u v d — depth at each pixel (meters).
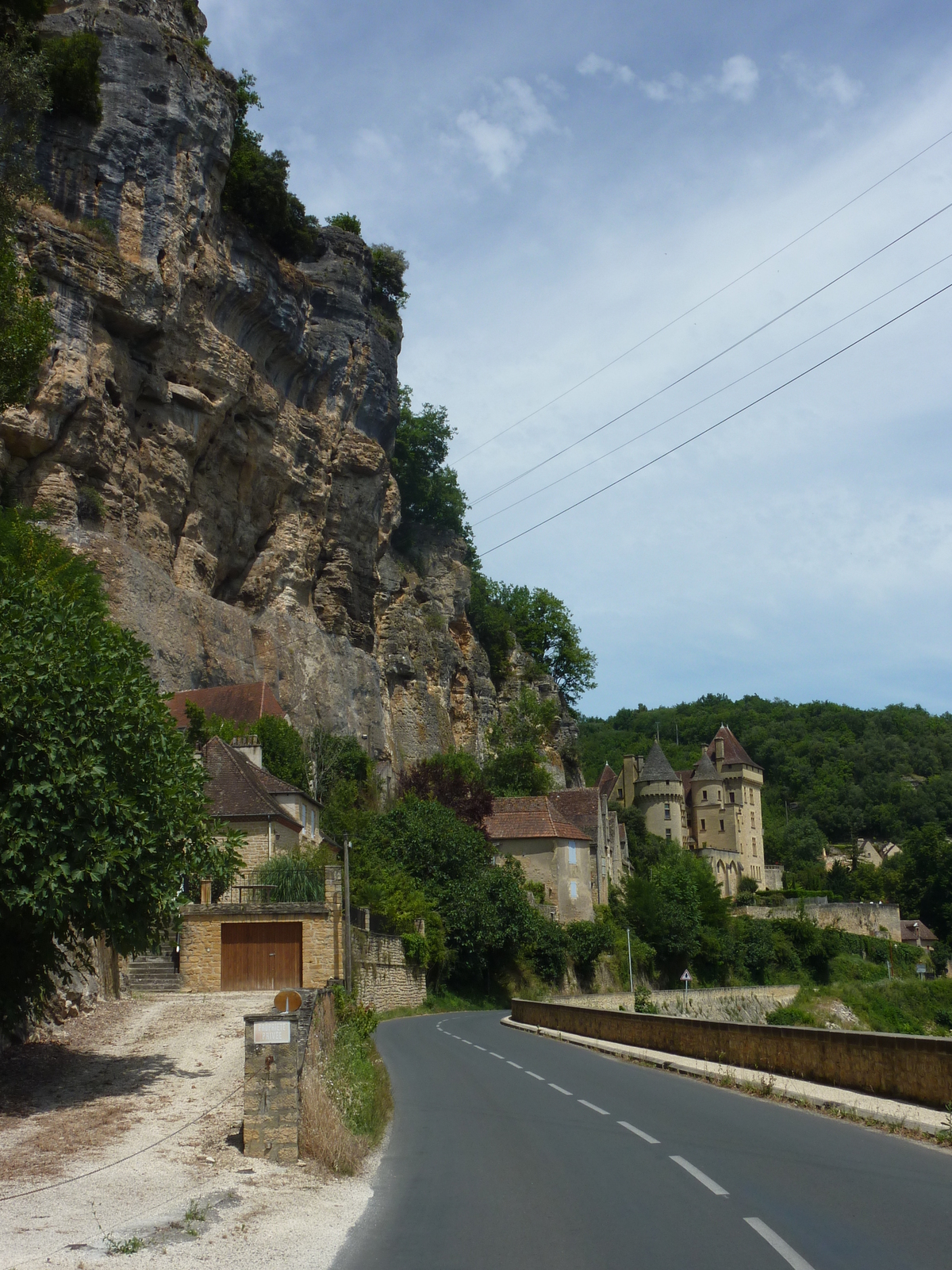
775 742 171.75
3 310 30.31
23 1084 15.15
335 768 57.00
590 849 72.00
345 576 67.75
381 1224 8.74
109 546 46.84
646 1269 7.36
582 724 195.50
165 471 51.94
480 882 51.50
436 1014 42.44
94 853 14.46
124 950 16.64
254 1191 9.74
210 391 54.69
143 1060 17.47
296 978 29.77
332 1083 13.99
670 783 107.06
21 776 14.41
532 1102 16.12
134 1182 10.05
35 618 16.03
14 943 16.00
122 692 15.81
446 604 88.38
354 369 68.31
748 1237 8.10
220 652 54.41
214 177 54.28
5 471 44.31
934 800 155.25
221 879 17.81
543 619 110.56
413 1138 12.91
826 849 146.12
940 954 99.25
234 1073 16.41
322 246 69.00
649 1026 24.25
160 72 51.53
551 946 56.75
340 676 64.69
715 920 77.81
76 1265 7.53
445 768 67.06
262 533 61.69
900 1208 8.97
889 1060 14.99
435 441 91.12
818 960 84.00
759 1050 18.92
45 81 40.25
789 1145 12.05
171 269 50.88
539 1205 9.31
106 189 49.28
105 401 47.81
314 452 64.50
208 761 39.25
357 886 40.12
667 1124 13.71
